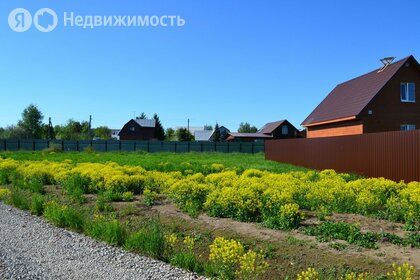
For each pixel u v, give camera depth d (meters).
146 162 24.53
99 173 12.29
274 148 29.86
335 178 13.12
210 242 6.96
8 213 9.55
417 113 25.17
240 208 8.30
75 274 5.37
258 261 6.01
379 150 16.97
